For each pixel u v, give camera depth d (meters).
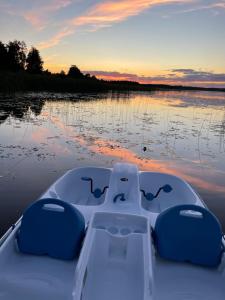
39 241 1.29
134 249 1.21
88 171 2.15
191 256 1.29
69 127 5.02
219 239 1.26
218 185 2.85
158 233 1.32
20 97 8.95
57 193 1.81
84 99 10.00
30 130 4.59
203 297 1.15
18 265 1.24
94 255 1.21
